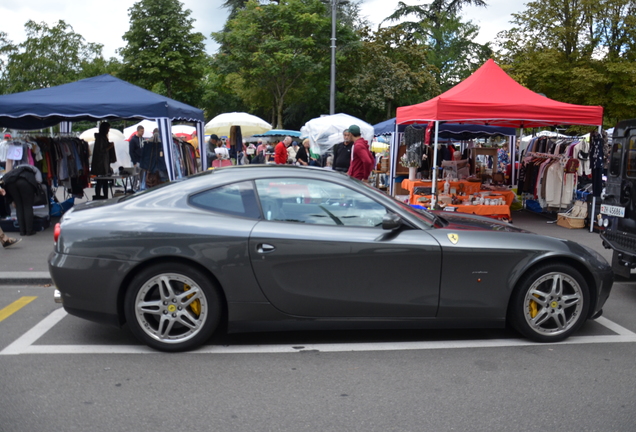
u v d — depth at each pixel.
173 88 34.34
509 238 4.25
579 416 3.11
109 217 4.05
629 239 5.71
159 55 32.78
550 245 4.29
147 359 3.95
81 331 4.60
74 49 43.94
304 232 4.01
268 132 23.25
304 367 3.83
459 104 9.70
